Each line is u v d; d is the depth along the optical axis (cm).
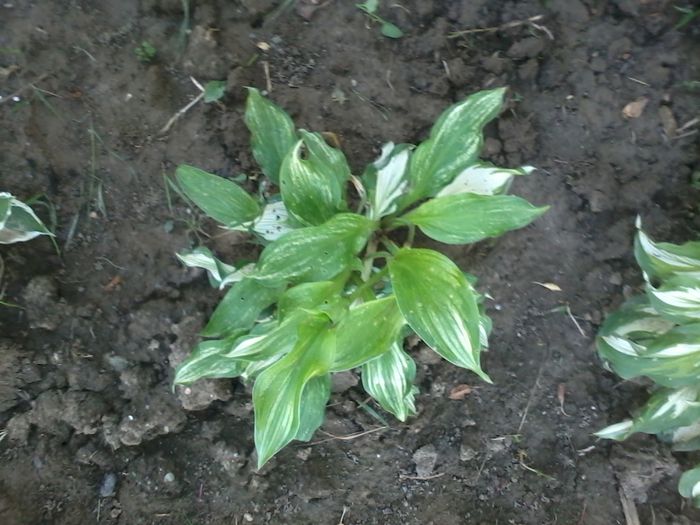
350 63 80
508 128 80
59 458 80
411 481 82
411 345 80
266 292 71
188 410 81
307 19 80
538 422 82
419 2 80
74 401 79
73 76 78
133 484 81
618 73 80
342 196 70
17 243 78
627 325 75
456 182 71
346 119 79
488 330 73
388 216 74
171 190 79
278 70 79
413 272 64
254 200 71
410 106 80
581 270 81
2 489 79
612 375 82
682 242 80
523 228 80
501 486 82
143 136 78
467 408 82
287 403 61
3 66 77
